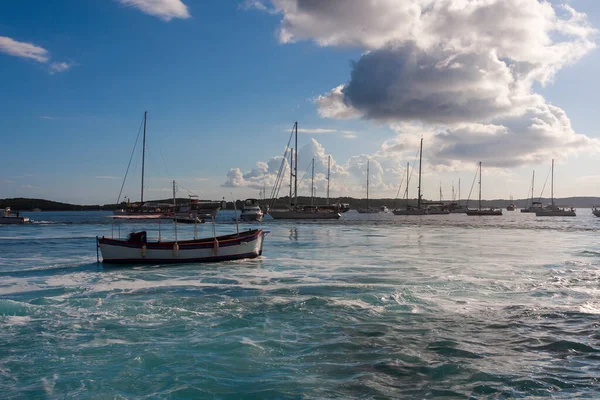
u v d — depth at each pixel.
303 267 27.11
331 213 106.94
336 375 10.47
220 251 29.47
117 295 19.19
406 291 19.22
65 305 17.23
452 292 19.05
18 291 20.16
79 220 112.25
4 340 12.99
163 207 111.69
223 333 13.64
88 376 10.52
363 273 24.53
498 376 10.31
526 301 17.36
